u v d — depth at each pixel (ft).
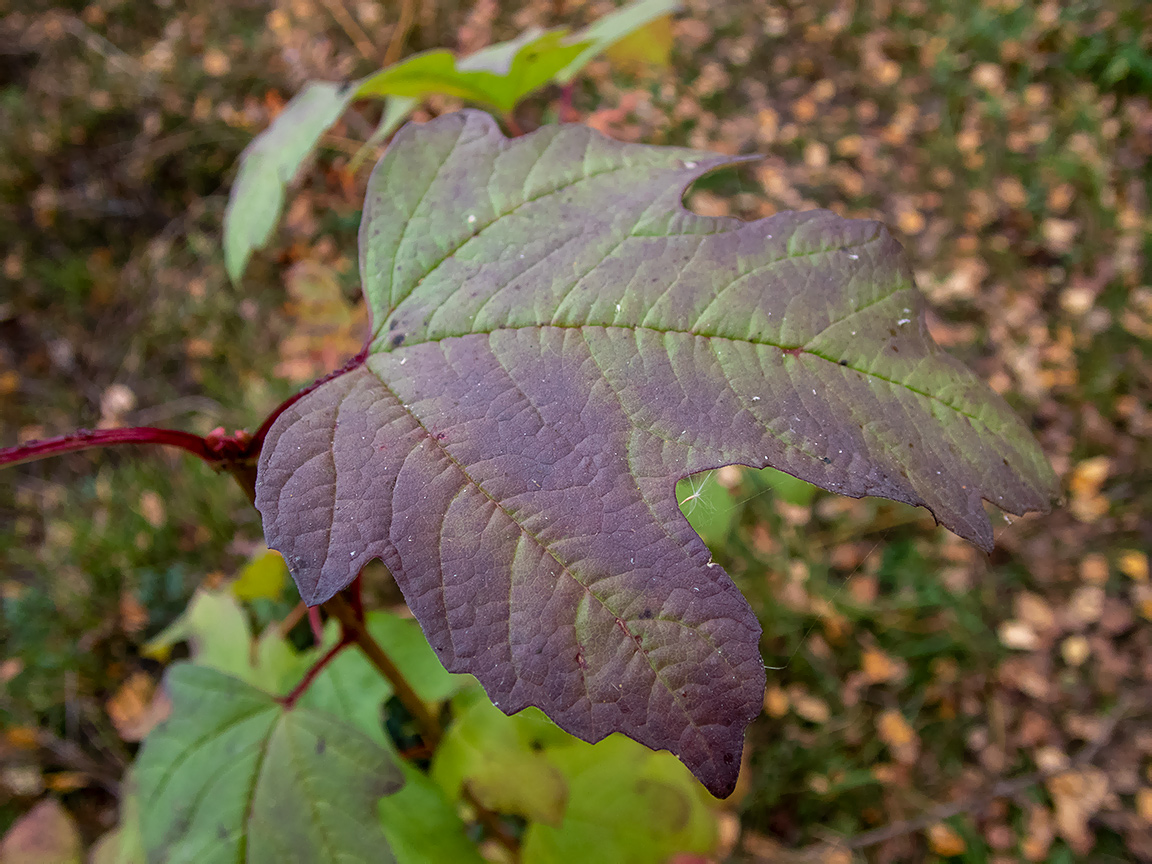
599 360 0.32
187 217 1.60
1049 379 1.53
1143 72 1.87
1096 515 1.39
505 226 0.35
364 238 0.36
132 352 1.44
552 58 0.52
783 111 1.96
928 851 1.11
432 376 0.33
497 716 0.53
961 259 1.70
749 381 0.32
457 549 0.29
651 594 0.28
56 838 0.58
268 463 0.30
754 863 1.06
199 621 0.66
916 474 0.31
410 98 0.60
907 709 1.21
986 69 1.98
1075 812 1.15
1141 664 1.27
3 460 0.33
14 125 1.63
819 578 1.25
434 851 0.51
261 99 1.75
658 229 0.35
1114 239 1.68
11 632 1.15
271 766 0.42
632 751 0.57
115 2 1.85
